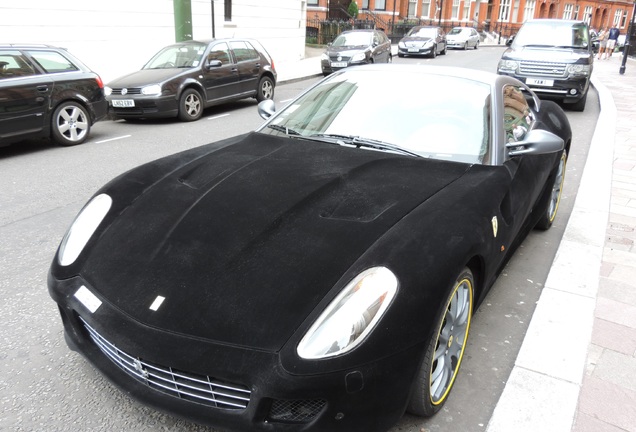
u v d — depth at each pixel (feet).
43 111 25.62
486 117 10.82
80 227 8.73
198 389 6.59
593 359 9.44
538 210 13.66
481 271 8.61
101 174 21.85
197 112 35.24
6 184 20.35
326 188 8.79
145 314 6.88
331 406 6.30
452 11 158.51
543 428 7.79
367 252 7.09
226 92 37.78
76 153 25.57
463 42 114.52
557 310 10.92
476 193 8.81
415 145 10.49
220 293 6.86
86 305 7.35
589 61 37.24
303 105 12.55
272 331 6.41
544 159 12.68
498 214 8.91
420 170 9.53
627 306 11.27
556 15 205.98
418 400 7.39
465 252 7.44
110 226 8.55
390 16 129.90
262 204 8.36
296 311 6.54
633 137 28.81
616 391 8.63
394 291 6.63
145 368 6.84
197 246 7.61
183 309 6.79
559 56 37.01
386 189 8.71
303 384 6.15
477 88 11.57
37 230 15.61
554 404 8.26
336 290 6.66
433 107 11.21
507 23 187.62
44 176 21.52
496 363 9.47
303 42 77.82
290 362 6.20
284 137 11.37
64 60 26.99
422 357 6.80
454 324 8.11
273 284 6.85
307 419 6.47
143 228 8.25
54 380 8.79
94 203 9.23
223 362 6.32
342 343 6.29
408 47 88.63
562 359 9.36
